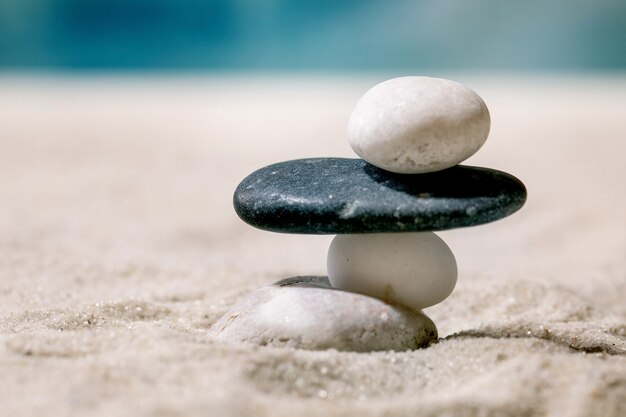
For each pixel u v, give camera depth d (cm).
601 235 86
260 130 142
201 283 69
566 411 48
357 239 55
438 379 50
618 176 111
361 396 49
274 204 53
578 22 279
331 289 54
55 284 68
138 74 267
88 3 299
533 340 53
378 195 53
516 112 156
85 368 49
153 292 66
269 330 53
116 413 46
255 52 299
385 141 53
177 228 88
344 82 223
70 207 96
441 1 285
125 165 117
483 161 119
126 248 79
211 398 47
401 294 54
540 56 282
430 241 55
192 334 54
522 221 94
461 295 66
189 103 174
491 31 284
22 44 296
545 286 67
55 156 122
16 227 84
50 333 53
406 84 54
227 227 91
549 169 115
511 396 48
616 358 54
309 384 49
